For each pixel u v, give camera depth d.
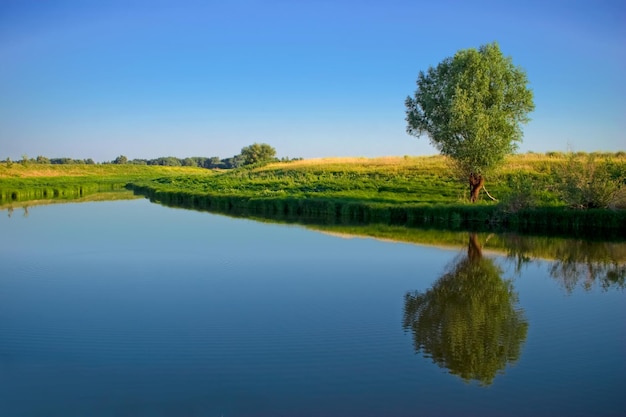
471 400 8.88
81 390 9.35
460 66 35.16
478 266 19.92
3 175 81.50
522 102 34.66
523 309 14.29
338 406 8.73
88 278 17.92
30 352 11.10
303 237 27.11
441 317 13.58
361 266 19.89
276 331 12.39
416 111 37.31
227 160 198.12
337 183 51.81
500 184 44.09
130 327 12.69
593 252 22.86
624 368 10.19
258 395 9.13
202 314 13.80
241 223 33.25
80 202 50.34
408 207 34.84
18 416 8.45
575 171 31.41
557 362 10.55
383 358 10.71
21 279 17.72
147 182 76.56
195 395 9.13
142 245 24.42
